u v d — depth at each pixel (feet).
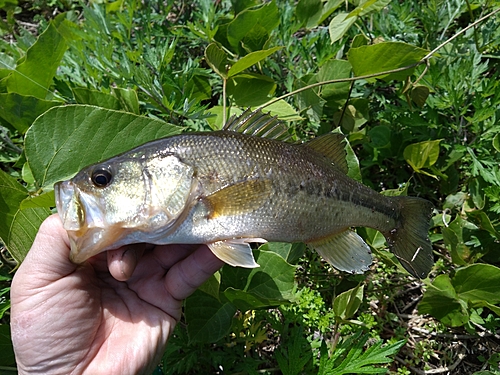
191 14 1.59
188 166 0.76
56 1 1.80
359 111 1.34
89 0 1.69
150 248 0.86
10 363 0.98
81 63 1.32
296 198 0.79
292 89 1.38
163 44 1.40
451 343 1.17
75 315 0.75
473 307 1.10
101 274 0.83
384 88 1.47
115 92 1.19
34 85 1.25
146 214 0.75
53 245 0.74
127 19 1.44
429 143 1.20
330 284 1.19
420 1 1.53
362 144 1.37
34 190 1.01
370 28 1.54
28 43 1.48
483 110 1.22
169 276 0.84
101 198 0.73
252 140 0.79
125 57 1.23
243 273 1.02
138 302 0.83
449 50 1.43
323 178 0.82
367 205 0.87
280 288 1.01
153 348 0.81
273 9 1.33
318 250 0.85
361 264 0.86
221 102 1.32
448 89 1.27
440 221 1.25
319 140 0.85
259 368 1.11
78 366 0.76
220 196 0.76
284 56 1.47
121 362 0.77
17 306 0.74
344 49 1.51
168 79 1.27
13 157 1.26
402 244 0.93
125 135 0.95
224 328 0.97
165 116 1.25
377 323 1.14
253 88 1.30
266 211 0.78
